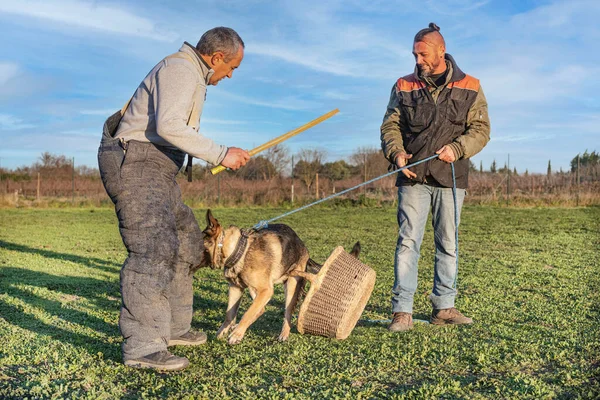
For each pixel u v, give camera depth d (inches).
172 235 143.6
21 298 237.0
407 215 194.7
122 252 410.6
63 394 120.3
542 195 971.3
